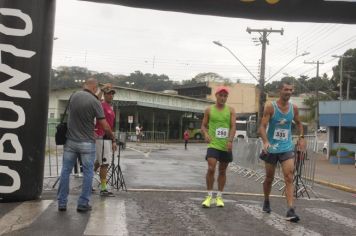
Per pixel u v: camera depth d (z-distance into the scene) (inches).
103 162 374.0
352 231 289.4
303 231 279.1
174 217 302.4
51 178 493.0
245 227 283.0
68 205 327.3
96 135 372.5
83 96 303.6
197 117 2787.9
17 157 331.3
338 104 1429.6
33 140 336.2
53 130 767.1
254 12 380.8
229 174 705.6
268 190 330.6
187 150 1535.4
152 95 2442.2
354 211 375.6
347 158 1246.9
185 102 2659.9
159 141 2204.7
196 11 381.1
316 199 449.7
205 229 272.7
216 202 350.0
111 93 377.4
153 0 373.4
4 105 330.3
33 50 336.2
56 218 283.6
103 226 267.4
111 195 377.7
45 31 342.6
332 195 542.6
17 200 334.3
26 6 334.6
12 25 332.8
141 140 2079.2
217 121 340.8
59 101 2250.2
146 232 259.4
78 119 304.7
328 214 346.6
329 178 800.9
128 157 972.6
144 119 2453.2
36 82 337.1
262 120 315.6
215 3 376.2
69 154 305.6
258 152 655.1
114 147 380.5
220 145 340.5
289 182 309.9
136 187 455.2
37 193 343.0
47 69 345.4
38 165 341.1
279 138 313.9
